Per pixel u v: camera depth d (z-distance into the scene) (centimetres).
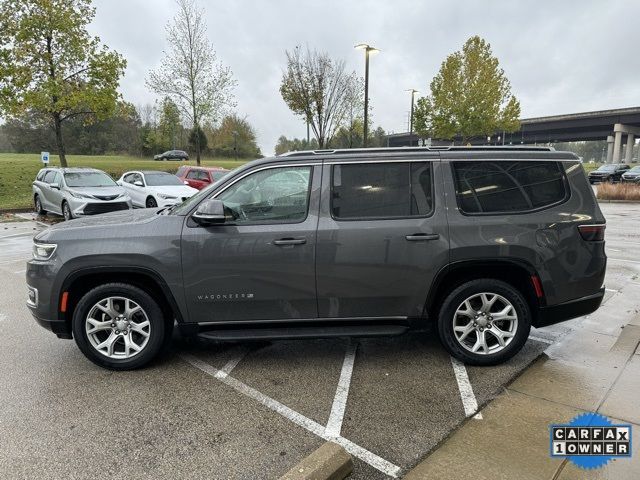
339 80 1892
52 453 281
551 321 391
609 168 3322
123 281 390
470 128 2756
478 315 389
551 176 388
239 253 373
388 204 380
